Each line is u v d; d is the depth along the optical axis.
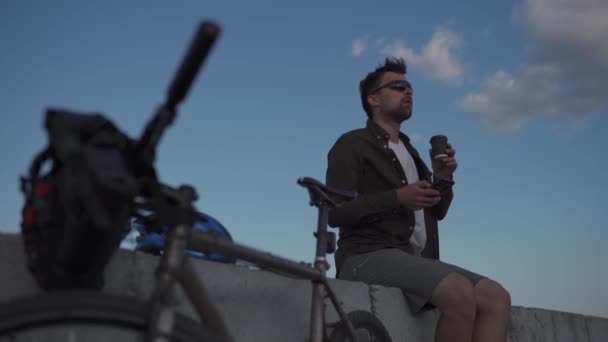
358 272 2.86
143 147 1.27
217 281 2.06
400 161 3.13
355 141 3.00
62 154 1.19
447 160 2.82
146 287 1.83
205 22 1.08
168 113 1.23
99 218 1.10
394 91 3.17
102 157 1.17
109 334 1.69
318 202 2.13
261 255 1.76
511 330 4.00
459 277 2.61
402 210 2.90
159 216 1.33
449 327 2.58
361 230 2.90
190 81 1.17
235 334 2.09
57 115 1.27
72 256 1.24
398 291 2.90
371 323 2.46
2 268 1.51
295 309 2.37
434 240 3.13
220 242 1.58
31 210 1.36
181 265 1.31
